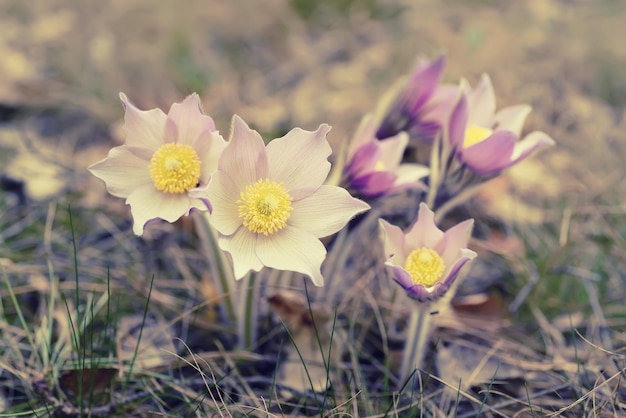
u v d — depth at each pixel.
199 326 0.71
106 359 0.68
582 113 0.90
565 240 0.76
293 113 0.87
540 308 0.74
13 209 0.78
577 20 1.09
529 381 0.69
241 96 0.92
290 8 1.12
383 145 0.68
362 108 0.90
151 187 0.63
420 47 1.04
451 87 0.70
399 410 0.66
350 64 1.01
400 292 0.65
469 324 0.72
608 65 1.02
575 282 0.75
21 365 0.68
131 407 0.67
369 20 1.12
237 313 0.69
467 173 0.67
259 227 0.62
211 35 1.06
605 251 0.76
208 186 0.61
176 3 1.05
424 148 0.78
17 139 0.83
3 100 0.86
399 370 0.69
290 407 0.67
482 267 0.77
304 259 0.62
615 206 0.80
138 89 0.93
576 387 0.69
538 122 0.89
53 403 0.66
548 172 0.84
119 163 0.63
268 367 0.69
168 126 0.63
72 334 0.68
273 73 1.00
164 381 0.68
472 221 0.63
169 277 0.75
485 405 0.68
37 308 0.72
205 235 0.68
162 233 0.77
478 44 0.98
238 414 0.67
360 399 0.68
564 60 1.02
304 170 0.62
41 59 0.97
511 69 0.98
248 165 0.62
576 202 0.81
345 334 0.70
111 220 0.78
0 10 1.05
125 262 0.75
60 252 0.75
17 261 0.74
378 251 0.75
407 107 0.71
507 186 0.82
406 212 0.77
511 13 1.10
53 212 0.77
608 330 0.72
